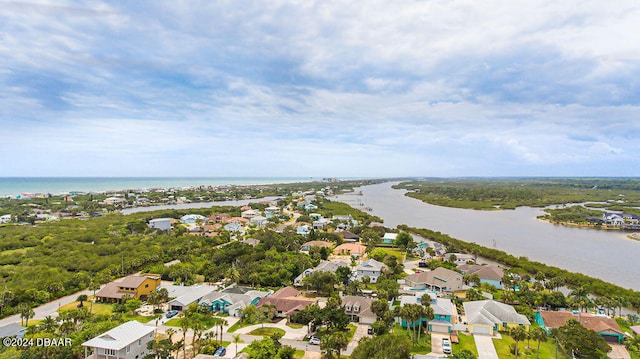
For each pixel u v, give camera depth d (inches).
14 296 4173.2
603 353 3208.7
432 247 7391.7
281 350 2989.7
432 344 3432.6
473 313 3909.9
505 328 3769.7
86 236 7834.6
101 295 4576.8
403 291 4820.4
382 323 3385.8
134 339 2977.4
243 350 3233.3
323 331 3705.7
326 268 5693.9
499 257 6786.4
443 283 5064.0
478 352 3312.0
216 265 5920.3
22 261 5767.7
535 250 7770.7
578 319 3752.5
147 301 4468.5
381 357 2645.2
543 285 5280.5
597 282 5108.3
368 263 5836.6
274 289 5044.3
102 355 2928.2
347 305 4045.3
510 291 4709.6
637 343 3383.4
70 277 5012.3
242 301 4266.7
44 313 4124.0
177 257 6628.9
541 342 3503.9
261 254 6348.4
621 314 4261.8
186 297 4416.8
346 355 3181.6
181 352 3228.3
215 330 3730.3
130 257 6176.2
